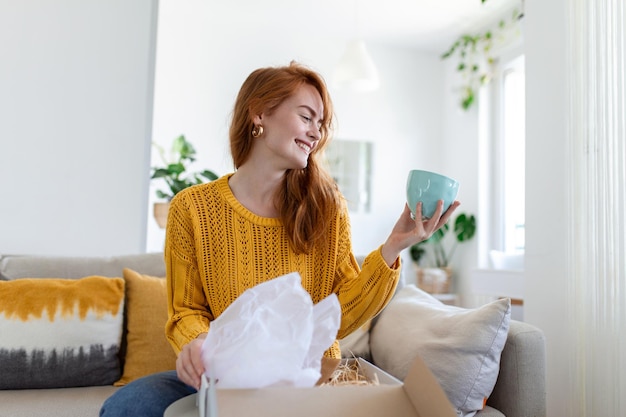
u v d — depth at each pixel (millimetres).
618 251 1548
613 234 1566
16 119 2178
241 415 571
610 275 1567
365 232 4562
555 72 1878
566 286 1771
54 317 1585
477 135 4246
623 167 1538
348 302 1113
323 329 722
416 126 4766
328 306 732
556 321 1823
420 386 595
